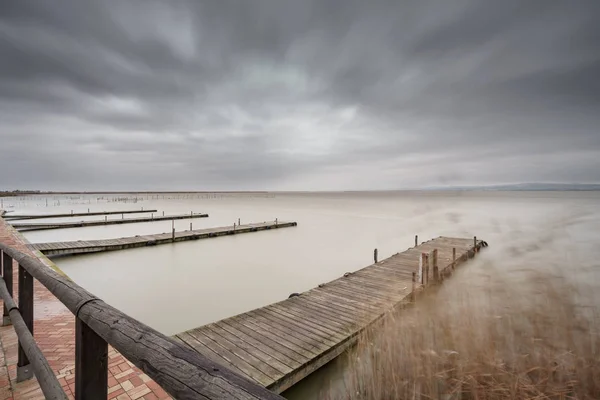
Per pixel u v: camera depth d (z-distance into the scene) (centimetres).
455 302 369
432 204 6375
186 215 3800
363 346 366
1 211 3403
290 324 593
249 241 2083
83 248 1569
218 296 1006
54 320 438
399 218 3741
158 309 891
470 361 280
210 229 2367
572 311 295
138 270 1333
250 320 612
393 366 309
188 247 1833
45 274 173
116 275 1252
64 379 293
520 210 3678
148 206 6431
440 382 282
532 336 283
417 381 292
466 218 3050
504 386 262
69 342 371
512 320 306
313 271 1334
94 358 110
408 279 909
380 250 1802
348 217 3897
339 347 518
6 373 273
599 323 275
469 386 270
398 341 326
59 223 2681
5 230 1648
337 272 1321
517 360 274
